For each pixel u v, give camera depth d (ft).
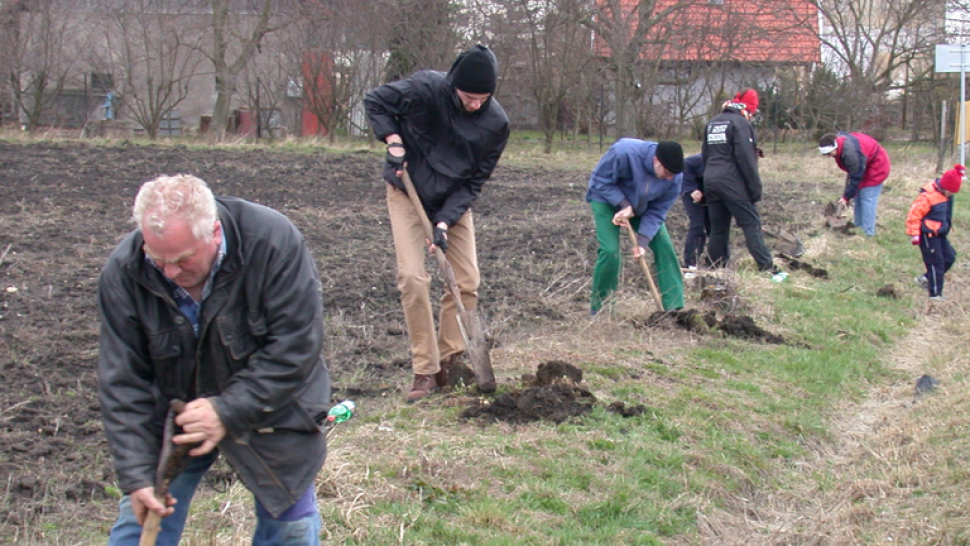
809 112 91.04
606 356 22.02
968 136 72.95
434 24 81.97
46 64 75.92
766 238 36.83
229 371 9.84
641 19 85.35
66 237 34.06
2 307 24.26
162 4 81.05
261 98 84.64
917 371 24.03
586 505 14.71
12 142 65.36
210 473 15.06
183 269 8.99
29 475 14.49
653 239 25.52
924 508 14.94
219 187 49.49
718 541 14.52
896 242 41.37
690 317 24.95
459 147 17.90
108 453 15.71
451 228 18.92
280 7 83.76
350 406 16.70
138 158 59.67
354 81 80.64
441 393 18.98
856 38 92.53
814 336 25.88
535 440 16.65
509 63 84.33
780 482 16.87
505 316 25.50
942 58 53.83
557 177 64.85
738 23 88.02
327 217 41.83
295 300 9.62
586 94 85.40
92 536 13.03
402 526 13.52
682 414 18.62
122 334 9.57
